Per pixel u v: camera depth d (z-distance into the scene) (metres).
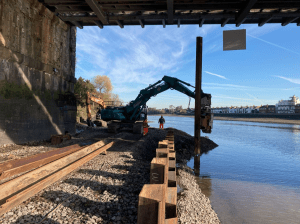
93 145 8.27
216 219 5.55
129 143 13.40
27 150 9.70
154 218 1.78
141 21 14.27
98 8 11.75
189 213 5.04
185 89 16.45
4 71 10.48
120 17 13.64
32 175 4.23
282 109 170.38
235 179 10.17
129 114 19.73
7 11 10.49
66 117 16.59
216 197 7.48
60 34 15.89
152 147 14.81
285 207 6.82
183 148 17.42
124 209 4.19
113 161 8.12
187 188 7.23
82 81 52.28
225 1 11.51
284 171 12.34
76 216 3.77
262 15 12.56
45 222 3.46
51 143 12.32
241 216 5.96
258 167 13.29
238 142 27.91
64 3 12.42
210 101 12.20
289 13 12.34
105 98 66.31
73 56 18.16
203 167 12.56
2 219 3.43
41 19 13.30
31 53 12.45
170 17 12.93
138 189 5.35
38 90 13.20
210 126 11.68
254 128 64.88
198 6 11.91
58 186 5.08
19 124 11.50
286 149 22.73
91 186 5.28
